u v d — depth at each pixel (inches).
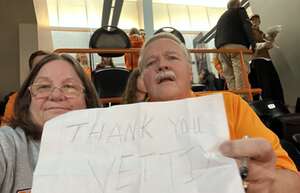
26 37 206.1
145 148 26.4
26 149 36.8
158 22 351.6
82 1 339.0
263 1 219.3
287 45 195.8
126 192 24.8
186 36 352.5
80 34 327.6
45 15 257.8
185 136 26.2
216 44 155.4
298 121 111.5
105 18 253.4
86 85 46.2
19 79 219.8
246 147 23.9
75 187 25.1
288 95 196.9
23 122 40.1
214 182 23.4
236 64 146.0
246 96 136.7
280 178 25.6
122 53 132.4
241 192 22.5
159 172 25.1
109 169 25.8
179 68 52.4
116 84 119.0
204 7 370.6
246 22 147.0
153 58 53.3
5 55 216.4
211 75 195.6
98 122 28.4
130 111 28.6
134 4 346.6
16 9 197.5
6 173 33.7
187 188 23.8
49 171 25.8
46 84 41.3
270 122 118.0
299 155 79.0
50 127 28.2
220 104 27.0
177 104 28.1
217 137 25.2
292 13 190.4
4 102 149.5
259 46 171.6
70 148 27.1
